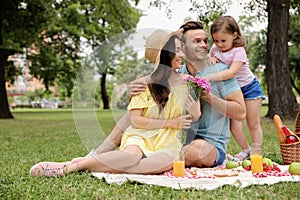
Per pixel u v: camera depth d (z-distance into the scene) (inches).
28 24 554.3
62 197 111.6
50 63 783.7
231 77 156.7
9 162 184.9
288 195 112.3
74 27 743.7
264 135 320.8
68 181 129.2
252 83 176.4
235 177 131.4
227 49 168.6
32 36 587.5
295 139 167.9
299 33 683.4
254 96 175.8
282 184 124.5
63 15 738.8
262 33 810.2
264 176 132.7
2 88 674.8
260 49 820.0
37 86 2233.0
